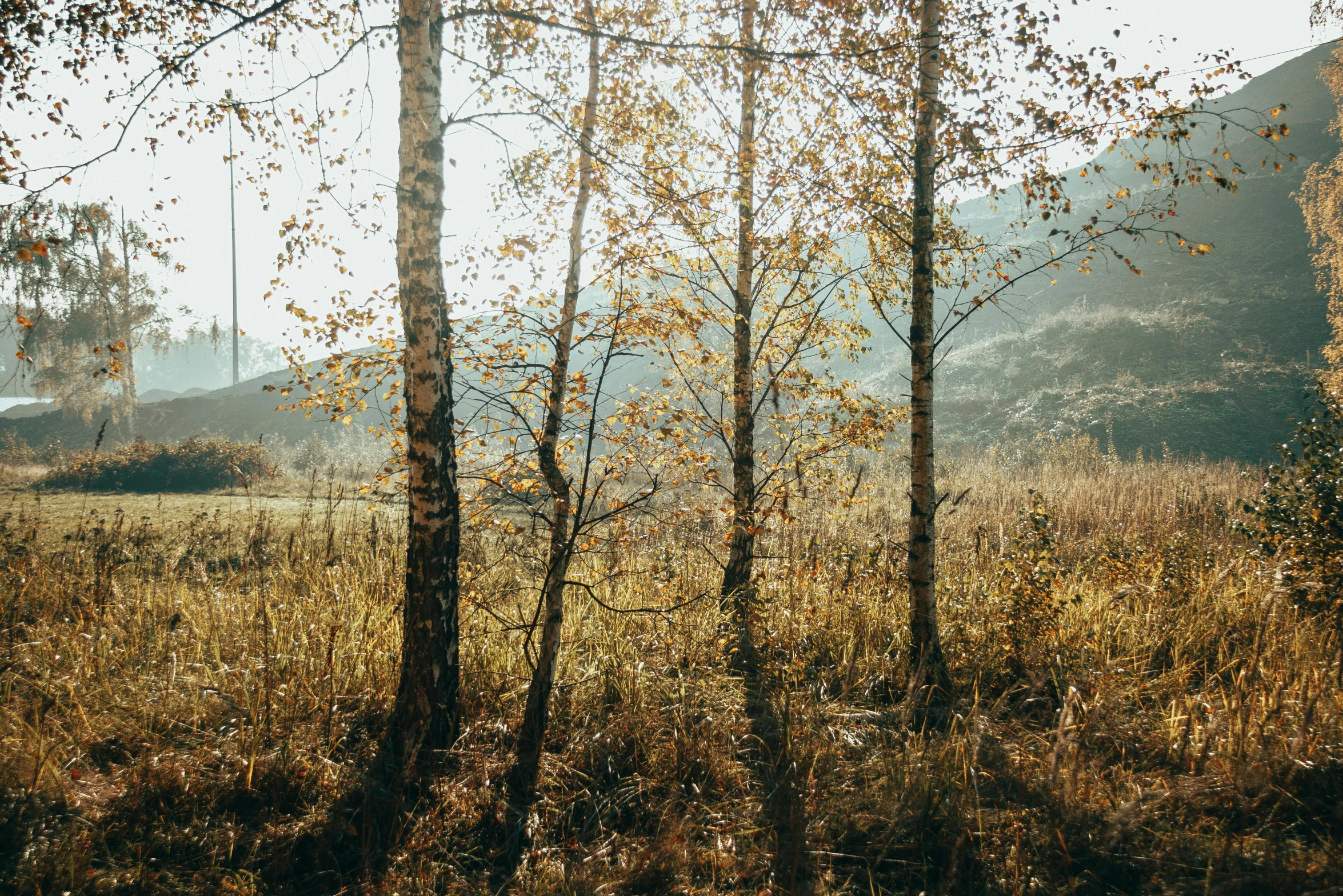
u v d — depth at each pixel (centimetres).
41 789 330
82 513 1115
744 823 346
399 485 445
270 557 785
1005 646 529
